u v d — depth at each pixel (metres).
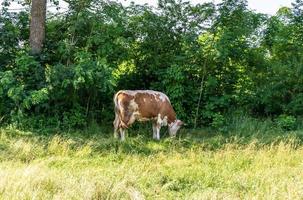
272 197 8.20
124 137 14.04
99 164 11.08
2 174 8.87
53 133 14.26
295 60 16.33
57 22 16.47
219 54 15.52
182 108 16.39
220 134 14.93
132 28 16.50
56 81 14.40
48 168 10.25
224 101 16.20
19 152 11.57
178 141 13.49
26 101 13.97
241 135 14.88
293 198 8.18
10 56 15.67
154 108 14.72
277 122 15.80
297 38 16.83
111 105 16.27
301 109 16.19
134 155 11.91
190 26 16.55
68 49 15.28
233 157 11.66
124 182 8.83
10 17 16.02
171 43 16.81
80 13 15.40
